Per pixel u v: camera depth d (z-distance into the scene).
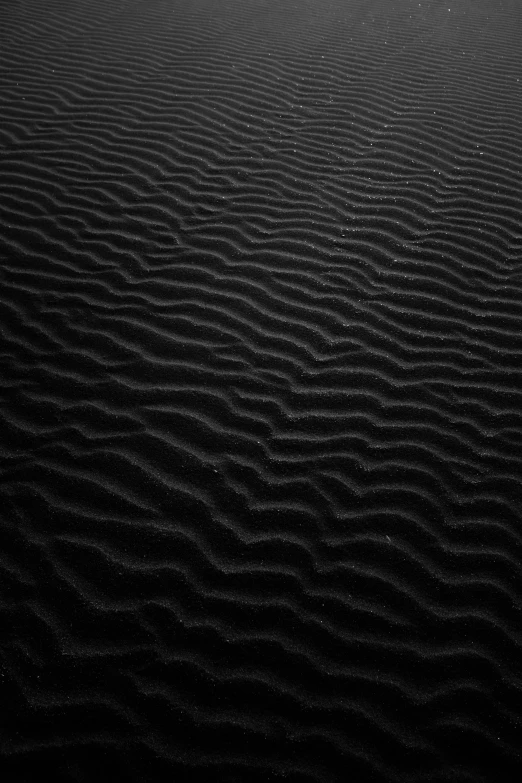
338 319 3.88
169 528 2.76
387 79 7.54
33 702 2.21
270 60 7.98
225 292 4.08
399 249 4.50
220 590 2.56
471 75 7.78
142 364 3.55
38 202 4.94
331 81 7.40
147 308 3.94
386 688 2.30
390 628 2.47
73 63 7.67
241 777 2.07
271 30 9.20
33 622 2.42
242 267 4.30
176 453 3.08
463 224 4.80
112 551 2.67
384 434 3.21
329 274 4.25
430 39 9.09
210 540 2.73
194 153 5.71
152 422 3.23
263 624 2.46
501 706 2.27
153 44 8.43
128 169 5.43
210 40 8.66
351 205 5.00
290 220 4.80
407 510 2.87
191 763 2.10
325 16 10.04
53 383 3.42
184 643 2.40
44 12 9.46
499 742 2.19
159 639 2.40
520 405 3.38
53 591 2.52
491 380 3.52
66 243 4.50
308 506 2.87
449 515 2.86
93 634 2.40
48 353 3.60
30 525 2.74
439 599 2.57
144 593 2.54
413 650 2.41
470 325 3.88
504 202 5.10
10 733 2.13
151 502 2.86
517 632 2.47
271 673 2.33
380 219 4.84
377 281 4.20
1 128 6.02
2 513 2.78
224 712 2.22
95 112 6.43
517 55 8.55
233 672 2.33
